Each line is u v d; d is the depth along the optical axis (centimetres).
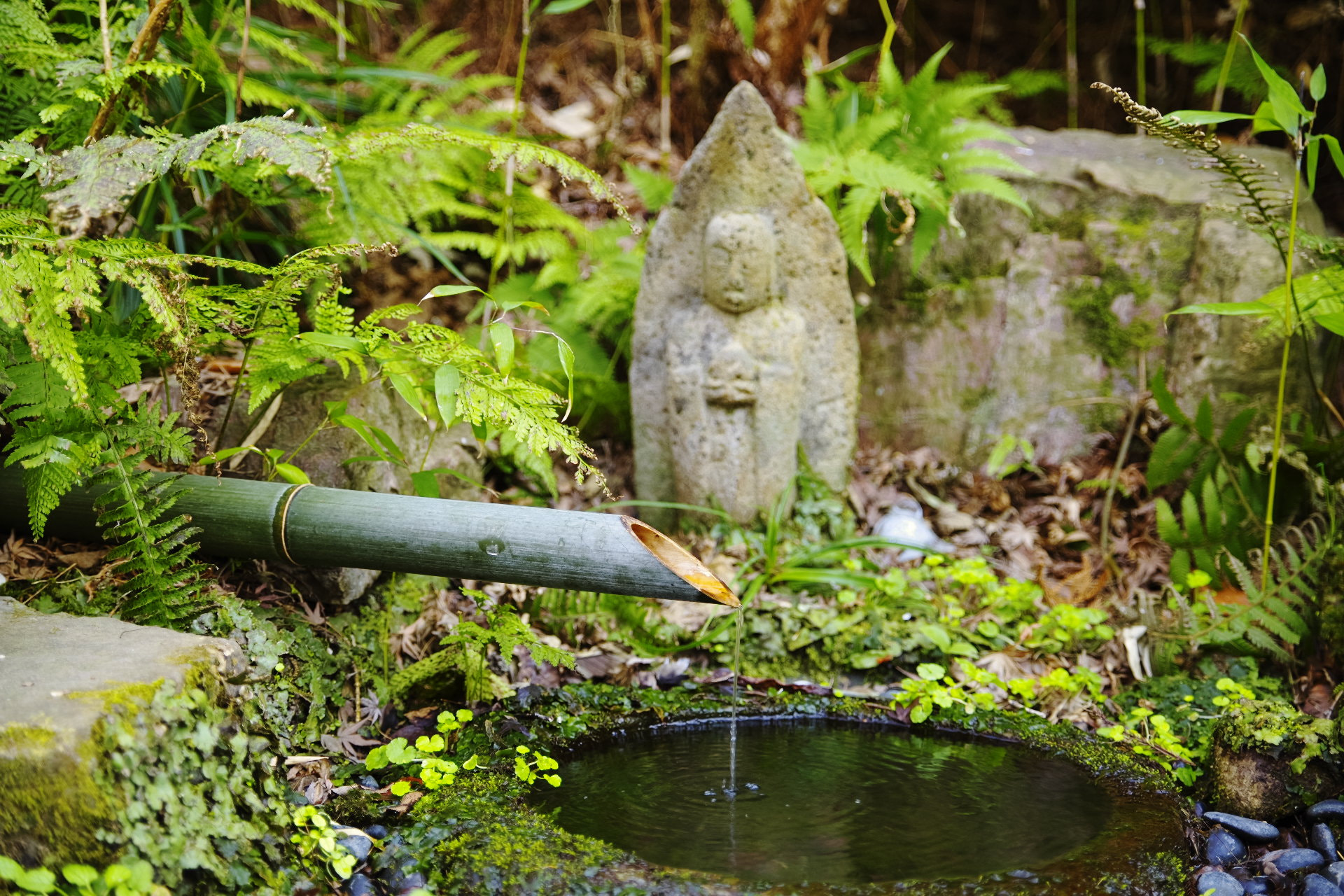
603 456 441
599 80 592
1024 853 225
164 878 185
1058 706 314
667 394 402
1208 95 614
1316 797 259
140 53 272
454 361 269
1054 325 448
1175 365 434
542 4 601
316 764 247
